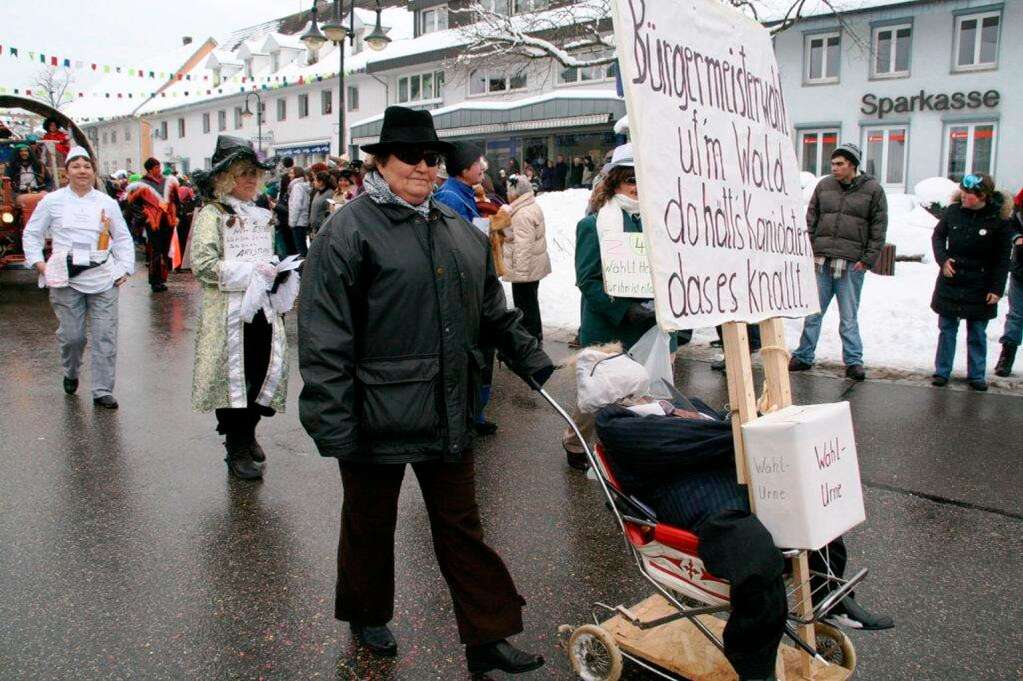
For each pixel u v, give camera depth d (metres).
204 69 49.94
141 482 4.86
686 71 2.61
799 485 2.40
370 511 2.91
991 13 23.41
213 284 4.68
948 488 4.73
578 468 5.08
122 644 3.11
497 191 9.39
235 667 2.97
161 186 13.91
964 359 7.79
